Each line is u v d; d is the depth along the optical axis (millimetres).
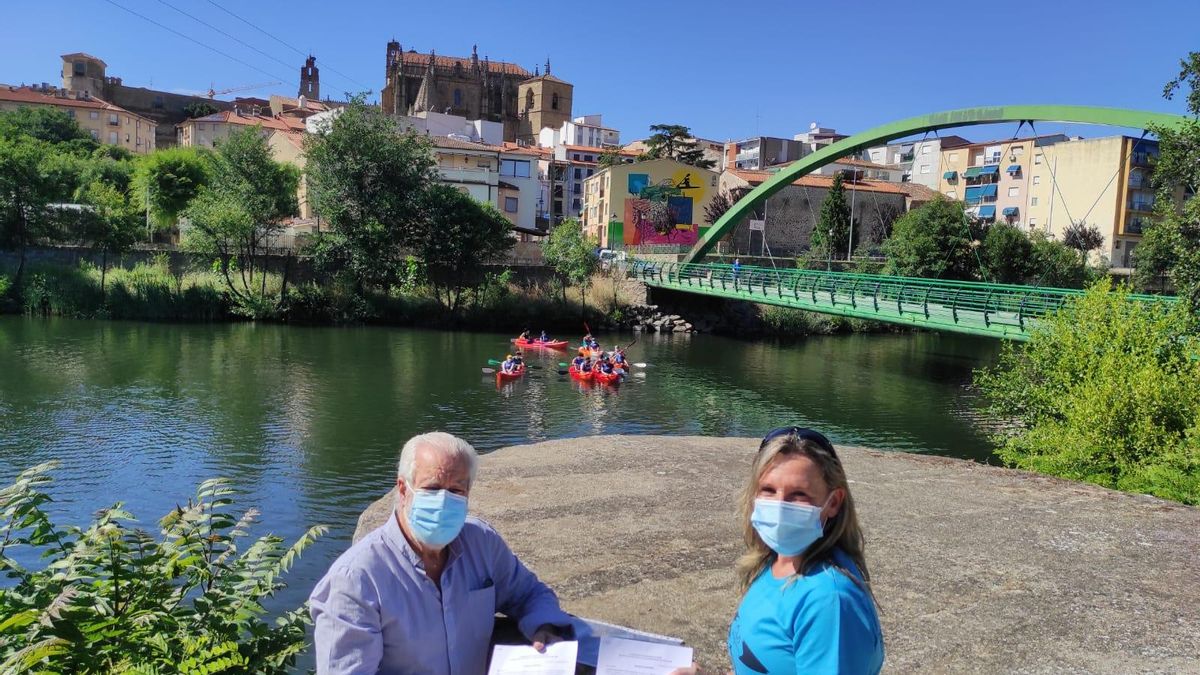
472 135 90750
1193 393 11828
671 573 4723
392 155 51500
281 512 14820
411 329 48094
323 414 23578
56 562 3758
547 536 5289
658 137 91312
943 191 87312
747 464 7160
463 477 2400
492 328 51094
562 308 53594
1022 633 4141
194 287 47000
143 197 62281
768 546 2236
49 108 90750
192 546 4094
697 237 80500
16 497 3959
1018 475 7348
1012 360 16125
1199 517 6137
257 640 3648
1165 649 4008
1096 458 12227
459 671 2434
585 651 2461
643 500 6047
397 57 125500
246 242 49125
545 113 124000
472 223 52250
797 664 1964
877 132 41688
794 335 55656
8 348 33250
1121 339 13594
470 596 2482
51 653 3049
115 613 3555
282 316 48438
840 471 2137
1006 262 57125
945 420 26500
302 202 73188
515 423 23875
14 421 21062
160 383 27172
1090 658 3906
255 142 49531
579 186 103438
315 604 2395
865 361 42312
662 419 25547
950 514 6062
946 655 3898
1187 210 14828
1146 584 4809
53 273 46375
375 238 49438
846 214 66688
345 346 39188
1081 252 65062
